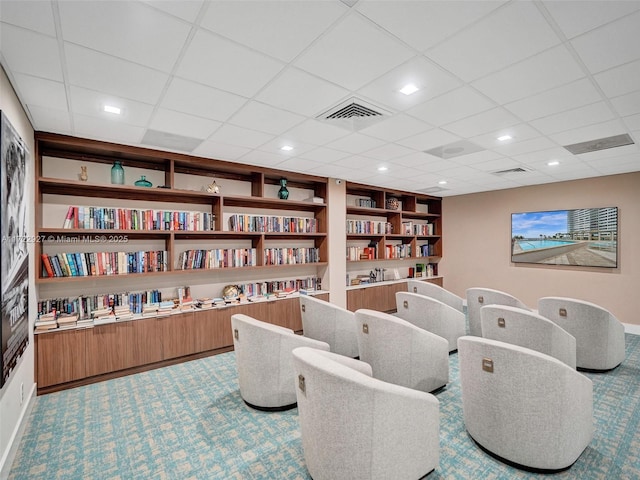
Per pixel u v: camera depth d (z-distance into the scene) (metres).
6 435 1.97
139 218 3.64
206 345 3.86
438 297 4.73
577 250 5.36
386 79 2.09
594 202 5.18
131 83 2.11
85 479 1.88
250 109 2.54
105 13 1.45
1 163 1.66
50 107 2.46
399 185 5.91
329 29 1.59
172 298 4.01
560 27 1.58
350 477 1.56
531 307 5.91
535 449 1.86
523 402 1.87
